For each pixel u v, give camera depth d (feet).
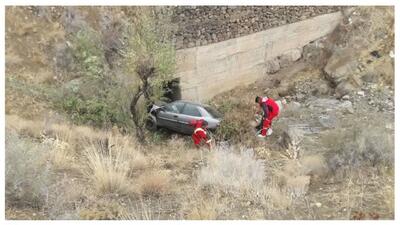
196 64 68.64
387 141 37.86
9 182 29.76
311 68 77.71
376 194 31.37
